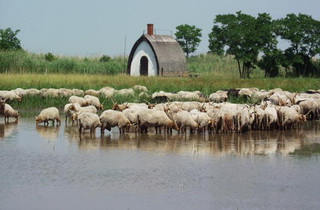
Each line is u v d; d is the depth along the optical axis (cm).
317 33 7531
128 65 7419
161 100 3888
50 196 1720
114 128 2988
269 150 2436
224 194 1759
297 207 1652
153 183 1866
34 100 3878
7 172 1975
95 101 3594
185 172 2008
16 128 2955
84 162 2141
